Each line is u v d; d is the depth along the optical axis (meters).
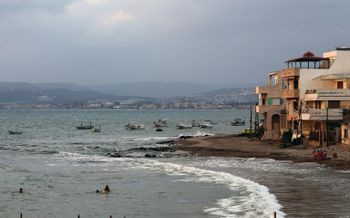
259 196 42.38
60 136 150.88
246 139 103.69
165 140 120.88
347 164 60.66
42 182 57.12
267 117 95.81
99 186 53.16
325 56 88.44
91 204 43.69
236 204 40.28
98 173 63.31
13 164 76.19
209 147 89.44
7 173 65.31
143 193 47.88
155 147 97.12
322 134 75.56
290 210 36.25
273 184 48.19
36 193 50.09
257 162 67.62
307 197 40.91
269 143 90.88
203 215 37.16
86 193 49.28
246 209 38.19
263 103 96.81
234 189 47.19
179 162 72.06
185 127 182.38
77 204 43.88
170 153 84.81
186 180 54.59
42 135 156.38
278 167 61.22
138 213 39.09
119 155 85.81
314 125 79.12
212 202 41.88
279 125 95.00
